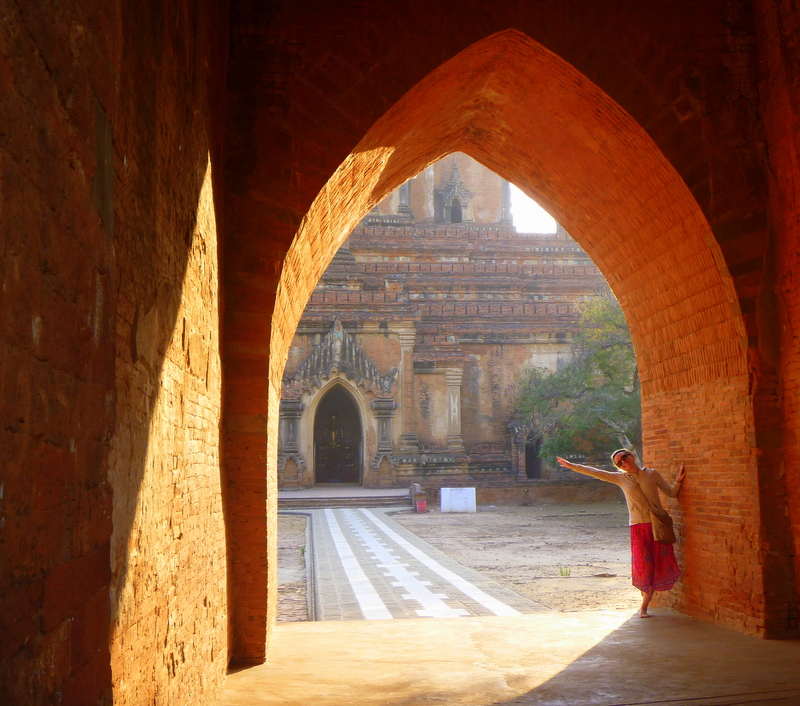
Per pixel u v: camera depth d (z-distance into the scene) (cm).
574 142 920
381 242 4491
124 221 319
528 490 3528
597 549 1980
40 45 197
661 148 789
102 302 259
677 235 851
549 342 4103
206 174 575
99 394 254
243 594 706
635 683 622
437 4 760
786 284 775
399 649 771
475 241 4647
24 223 185
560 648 759
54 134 208
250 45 735
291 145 727
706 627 827
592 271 4494
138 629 341
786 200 775
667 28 797
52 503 204
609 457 3281
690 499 888
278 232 716
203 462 546
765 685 606
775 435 775
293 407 3622
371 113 743
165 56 413
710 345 842
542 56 797
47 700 197
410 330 3800
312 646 788
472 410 4016
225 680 638
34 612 189
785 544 764
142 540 352
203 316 557
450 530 2459
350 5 749
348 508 3259
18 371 180
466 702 579
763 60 797
